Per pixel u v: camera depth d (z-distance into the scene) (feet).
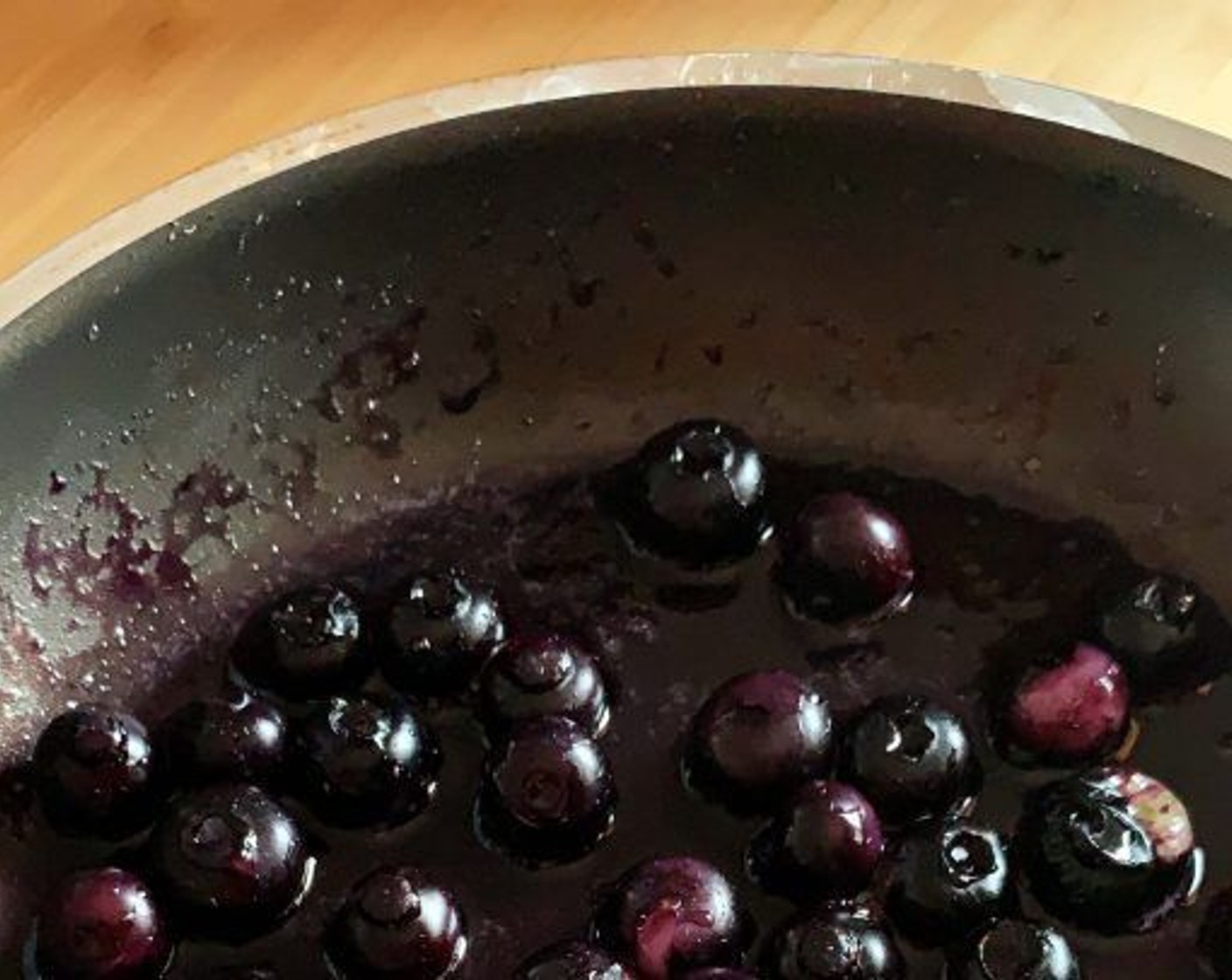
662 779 0.76
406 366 0.83
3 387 0.75
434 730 0.77
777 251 0.83
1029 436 0.83
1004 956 0.68
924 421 0.84
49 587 0.78
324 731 0.74
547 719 0.73
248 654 0.77
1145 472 0.81
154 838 0.72
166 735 0.74
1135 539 0.81
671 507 0.79
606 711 0.78
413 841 0.75
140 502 0.80
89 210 0.89
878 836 0.71
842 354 0.84
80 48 0.93
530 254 0.82
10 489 0.77
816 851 0.71
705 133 0.80
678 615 0.80
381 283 0.81
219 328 0.80
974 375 0.83
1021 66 0.91
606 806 0.74
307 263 0.80
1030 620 0.80
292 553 0.82
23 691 0.77
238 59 0.93
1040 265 0.81
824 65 0.79
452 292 0.82
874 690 0.79
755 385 0.84
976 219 0.80
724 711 0.74
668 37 0.93
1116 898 0.71
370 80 0.92
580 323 0.84
